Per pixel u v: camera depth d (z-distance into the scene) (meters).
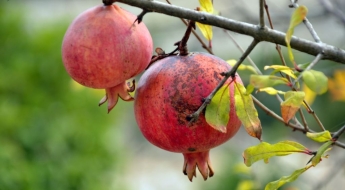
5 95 7.54
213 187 8.20
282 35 2.54
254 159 2.58
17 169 6.84
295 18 2.23
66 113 7.70
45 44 7.91
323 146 2.47
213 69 2.70
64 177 7.27
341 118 8.08
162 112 2.67
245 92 2.54
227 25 2.58
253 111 2.55
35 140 7.31
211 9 3.02
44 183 7.13
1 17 7.94
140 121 2.80
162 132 2.71
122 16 2.65
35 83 7.75
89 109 7.88
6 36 7.89
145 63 2.71
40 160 7.25
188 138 2.68
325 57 2.57
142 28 2.70
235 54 9.43
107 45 2.57
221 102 2.52
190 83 2.65
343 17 4.77
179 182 13.77
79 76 2.65
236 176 8.00
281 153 2.58
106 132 7.95
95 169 7.64
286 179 2.58
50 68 7.81
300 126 3.83
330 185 8.91
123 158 8.44
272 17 6.27
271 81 2.37
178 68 2.70
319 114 8.19
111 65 2.59
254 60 8.08
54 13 11.10
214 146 2.76
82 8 12.60
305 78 2.36
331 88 4.77
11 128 7.18
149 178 14.02
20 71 7.65
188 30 2.77
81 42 2.58
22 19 8.13
